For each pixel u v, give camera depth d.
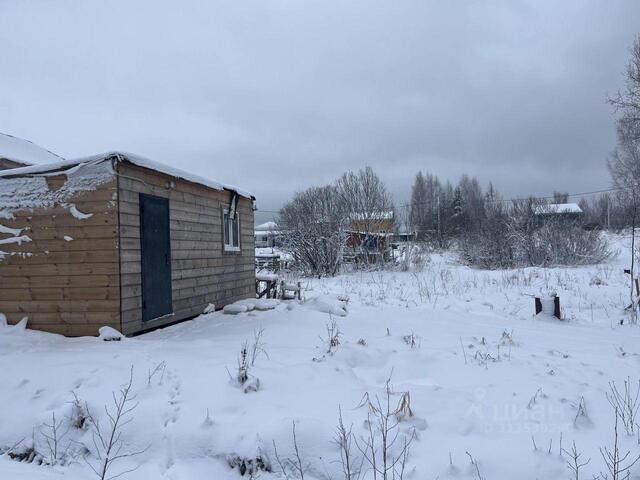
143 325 6.57
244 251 10.66
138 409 3.85
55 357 5.00
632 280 11.32
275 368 4.67
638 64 16.12
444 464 3.18
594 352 6.02
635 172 19.30
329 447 3.38
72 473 3.48
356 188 21.78
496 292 12.95
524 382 4.63
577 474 2.95
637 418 3.83
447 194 54.88
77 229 6.21
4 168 10.73
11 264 6.43
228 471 3.42
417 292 13.27
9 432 3.82
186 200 7.95
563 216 22.86
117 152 6.07
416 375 4.98
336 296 10.50
